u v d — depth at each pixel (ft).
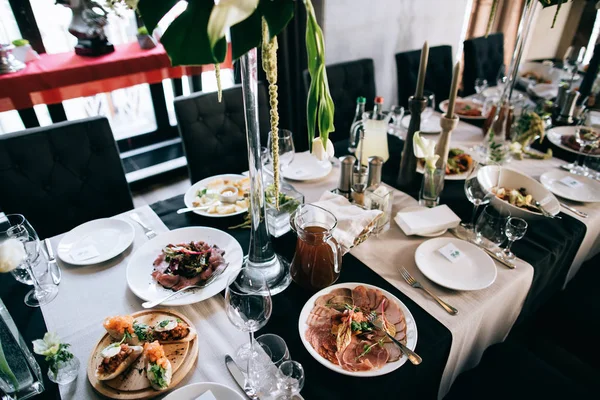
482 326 3.19
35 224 4.73
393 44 9.45
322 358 2.58
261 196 3.00
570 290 4.57
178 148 9.98
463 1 10.39
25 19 6.93
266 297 2.48
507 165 4.96
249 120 2.68
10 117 7.47
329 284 3.15
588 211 4.13
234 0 1.57
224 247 3.58
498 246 3.64
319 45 1.97
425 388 2.90
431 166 3.93
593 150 5.07
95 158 4.92
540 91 7.77
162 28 7.73
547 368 3.61
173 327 2.70
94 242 3.66
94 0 6.75
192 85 9.21
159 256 3.40
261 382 2.41
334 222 3.11
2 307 2.29
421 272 3.33
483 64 8.92
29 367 2.49
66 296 3.14
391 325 2.80
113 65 7.03
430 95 5.90
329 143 2.64
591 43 9.16
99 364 2.47
